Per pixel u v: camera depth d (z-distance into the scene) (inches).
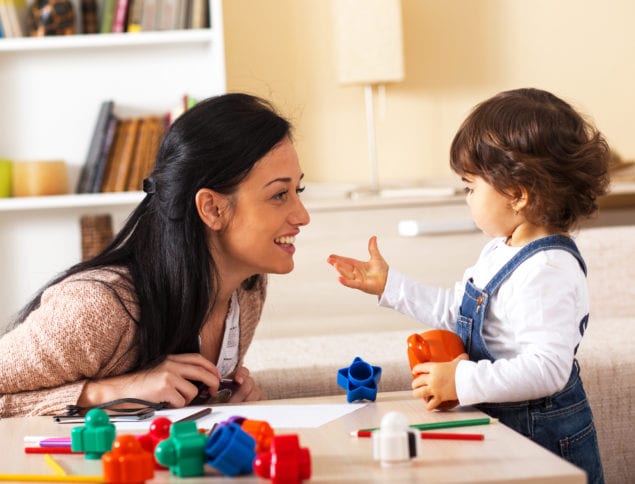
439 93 133.5
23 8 123.8
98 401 50.6
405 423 35.8
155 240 53.4
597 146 52.2
